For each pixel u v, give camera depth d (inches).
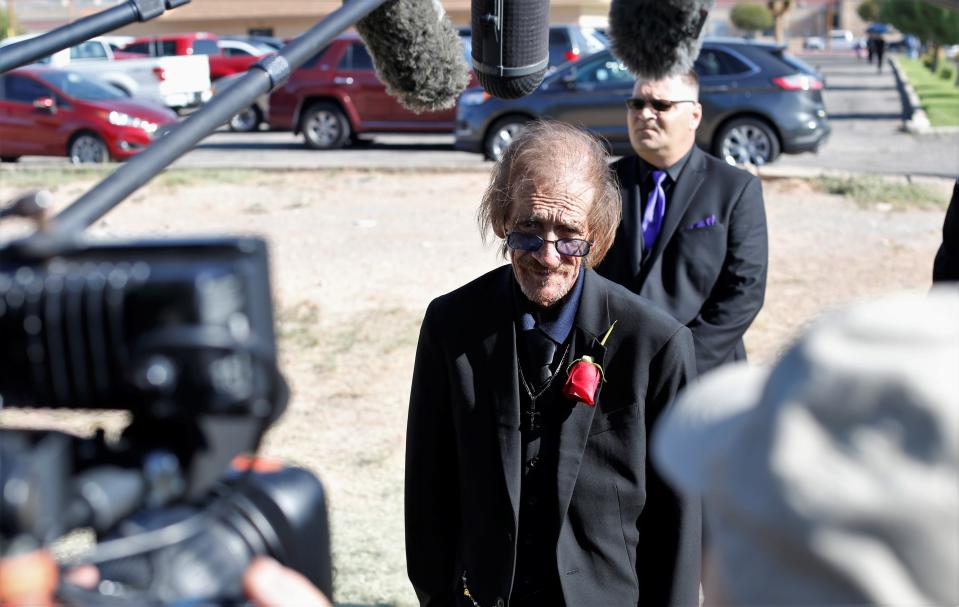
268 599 50.6
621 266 148.4
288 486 56.9
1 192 486.9
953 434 37.4
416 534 108.7
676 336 100.3
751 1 3371.1
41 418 179.8
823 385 39.8
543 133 104.2
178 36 850.1
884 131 726.5
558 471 99.3
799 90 522.6
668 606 101.1
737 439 44.1
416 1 108.7
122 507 47.8
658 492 101.1
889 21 1590.8
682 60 132.2
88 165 559.8
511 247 100.2
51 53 109.8
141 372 45.3
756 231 148.6
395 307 317.1
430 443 106.7
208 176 508.4
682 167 150.6
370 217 431.2
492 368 101.3
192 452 48.8
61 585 47.2
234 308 46.6
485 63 112.3
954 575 38.3
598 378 98.4
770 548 41.9
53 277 46.4
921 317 40.4
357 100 644.7
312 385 257.1
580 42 685.3
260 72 93.0
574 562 99.3
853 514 38.5
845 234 396.2
